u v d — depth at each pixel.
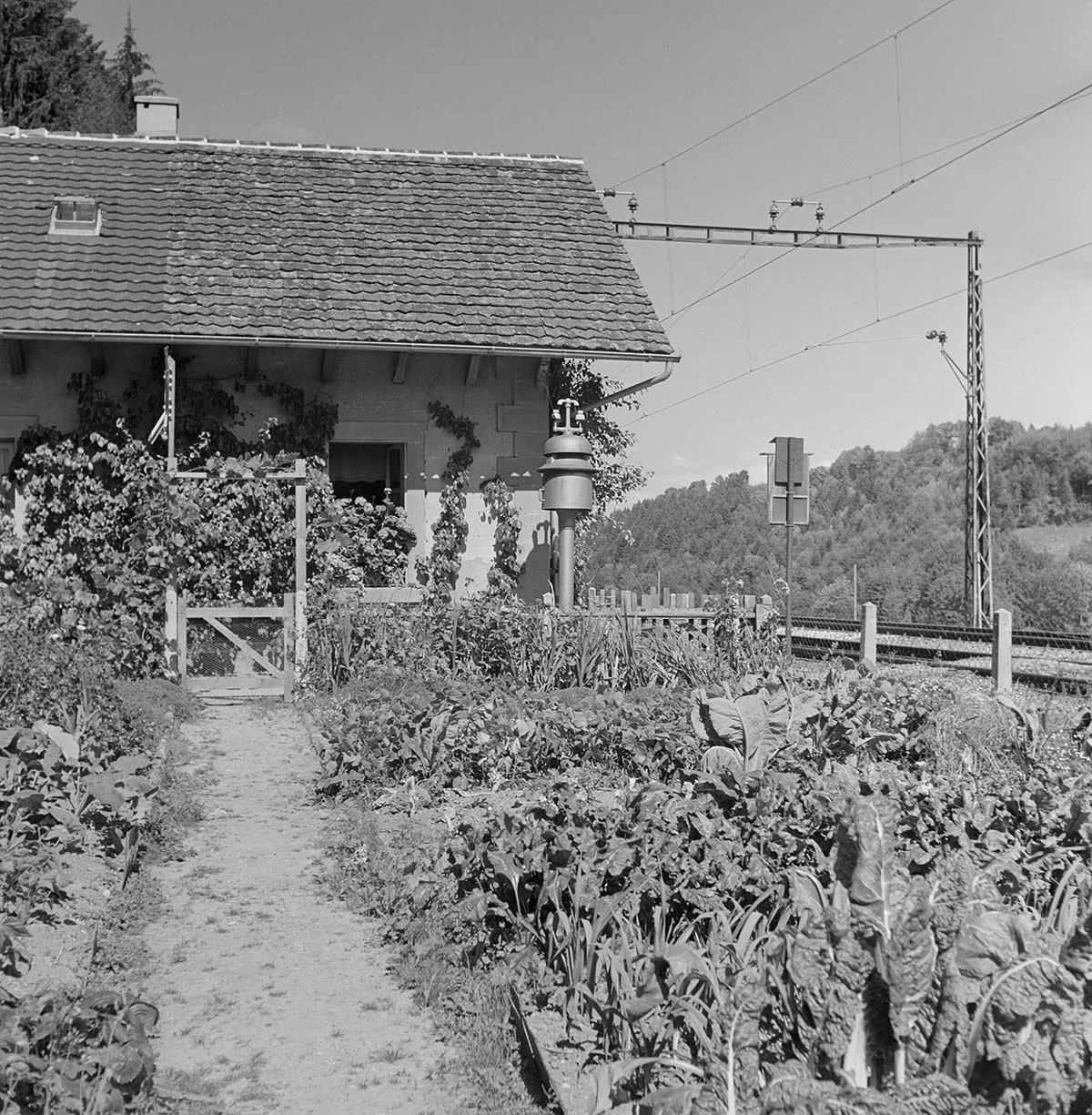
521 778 9.21
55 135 18.78
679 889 5.63
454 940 6.20
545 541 17.56
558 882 5.64
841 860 4.29
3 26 41.12
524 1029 5.15
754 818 6.47
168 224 17.44
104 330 15.47
